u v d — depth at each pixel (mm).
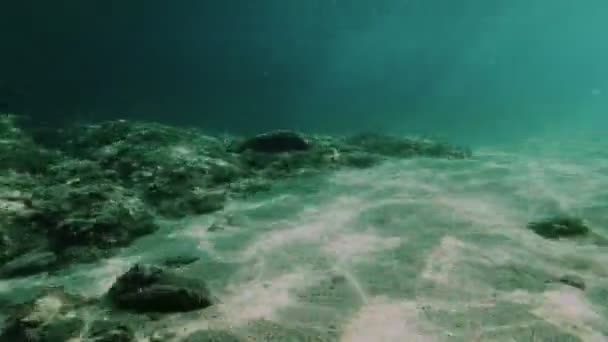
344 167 3246
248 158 3229
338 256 1811
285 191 2715
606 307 1423
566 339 1244
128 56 11859
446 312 1393
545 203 2475
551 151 4852
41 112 6238
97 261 1845
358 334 1294
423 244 1903
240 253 1863
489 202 2486
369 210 2348
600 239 1979
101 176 2680
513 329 1290
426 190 2703
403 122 8805
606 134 6520
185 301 1431
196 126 6902
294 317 1386
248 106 9727
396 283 1583
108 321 1364
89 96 8383
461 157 3904
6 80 7879
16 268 1757
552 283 1573
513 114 10336
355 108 10758
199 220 2289
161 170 2729
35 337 1281
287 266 1736
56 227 1976
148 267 1543
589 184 2854
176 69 12602
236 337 1280
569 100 13914
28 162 2861
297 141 3445
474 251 1835
